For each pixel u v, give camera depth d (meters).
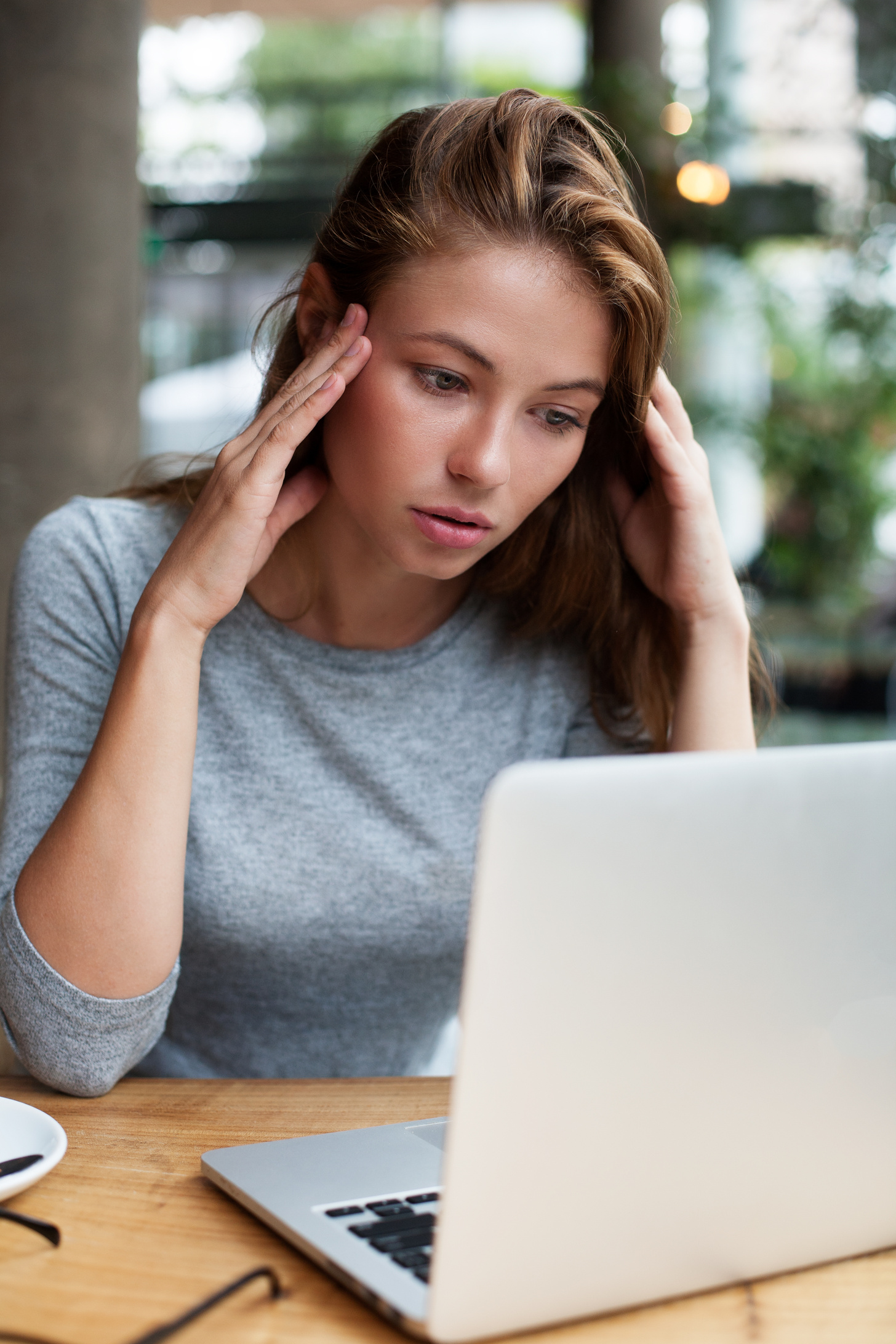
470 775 1.27
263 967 1.21
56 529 1.21
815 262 4.98
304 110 6.44
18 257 2.98
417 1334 0.61
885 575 5.25
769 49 4.77
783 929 0.63
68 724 1.13
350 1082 1.01
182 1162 0.83
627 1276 0.63
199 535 1.01
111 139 3.07
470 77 6.42
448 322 0.96
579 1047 0.59
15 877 1.04
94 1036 0.94
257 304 1.29
